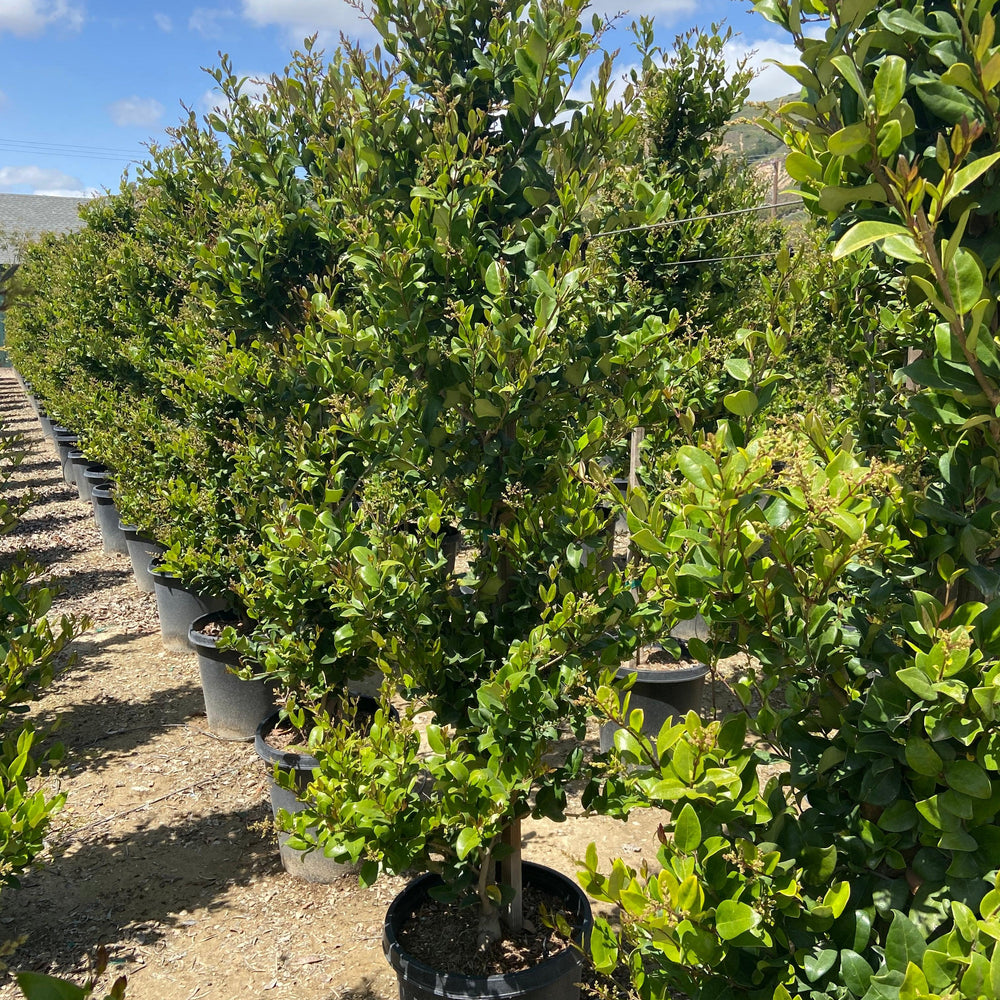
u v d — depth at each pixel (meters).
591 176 2.84
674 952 1.49
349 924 3.59
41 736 3.01
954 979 1.24
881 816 1.53
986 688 1.28
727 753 1.61
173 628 6.66
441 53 2.97
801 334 4.87
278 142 5.09
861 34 1.46
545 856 3.92
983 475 1.50
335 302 4.70
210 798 4.59
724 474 1.48
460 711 2.80
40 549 9.62
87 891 3.83
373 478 4.08
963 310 1.27
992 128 1.34
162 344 8.14
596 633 2.45
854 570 1.67
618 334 3.03
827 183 1.43
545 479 2.84
